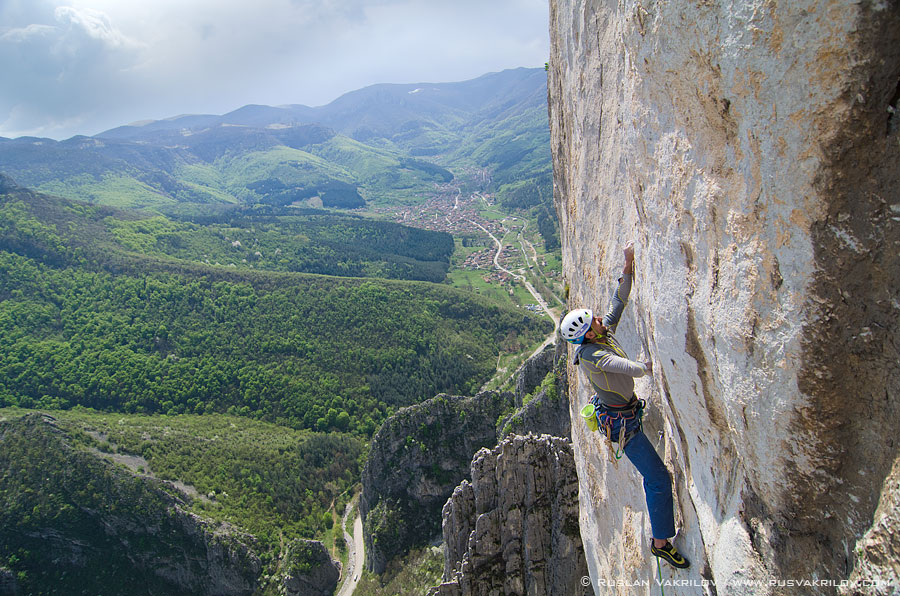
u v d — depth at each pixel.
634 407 5.71
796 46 3.21
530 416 39.19
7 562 65.50
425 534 52.44
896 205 3.09
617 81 7.24
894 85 2.98
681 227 4.75
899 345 3.17
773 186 3.60
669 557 5.95
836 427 3.50
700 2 3.84
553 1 12.14
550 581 19.14
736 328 4.04
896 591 3.07
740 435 4.22
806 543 3.83
